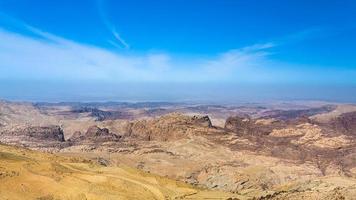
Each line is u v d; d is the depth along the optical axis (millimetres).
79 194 144000
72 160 194125
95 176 158500
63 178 150250
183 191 181000
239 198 184125
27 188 139000
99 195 146875
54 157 190250
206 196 179500
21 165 150875
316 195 166875
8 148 184250
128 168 185250
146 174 183375
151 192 165125
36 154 187125
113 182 157875
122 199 148000
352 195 159125
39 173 149125
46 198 137500
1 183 136500
